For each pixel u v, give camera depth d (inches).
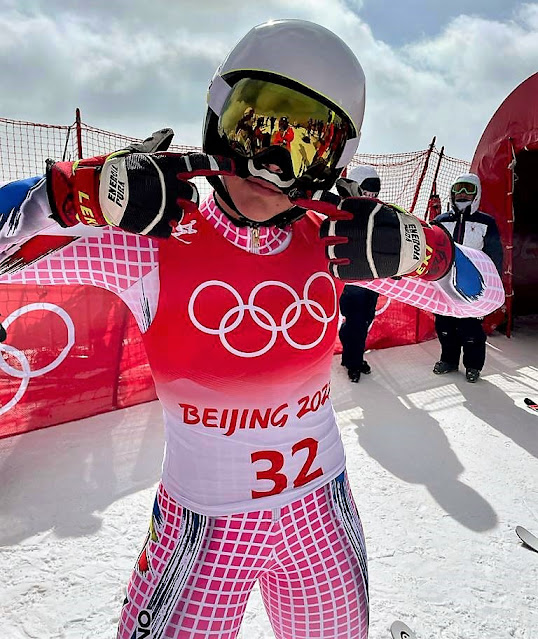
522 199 275.4
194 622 39.7
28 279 39.6
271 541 41.2
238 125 35.7
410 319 232.8
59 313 141.8
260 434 40.5
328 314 42.8
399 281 46.9
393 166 296.0
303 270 41.4
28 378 139.0
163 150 35.4
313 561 42.6
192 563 40.0
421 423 154.4
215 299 38.3
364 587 44.4
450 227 193.5
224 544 40.1
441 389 182.2
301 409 42.0
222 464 40.3
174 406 40.9
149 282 38.6
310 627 43.4
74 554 93.6
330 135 36.5
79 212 31.4
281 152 35.3
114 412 154.6
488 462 131.8
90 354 148.7
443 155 283.6
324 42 36.5
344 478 46.1
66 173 31.7
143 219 30.9
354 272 38.8
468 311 48.7
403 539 100.7
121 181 30.3
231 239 39.4
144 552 43.7
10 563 90.9
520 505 113.2
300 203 37.0
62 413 146.0
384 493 116.6
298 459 42.0
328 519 43.4
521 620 81.7
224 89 38.7
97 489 114.3
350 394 176.1
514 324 279.0
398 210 40.3
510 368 207.2
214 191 40.0
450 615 82.3
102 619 79.7
